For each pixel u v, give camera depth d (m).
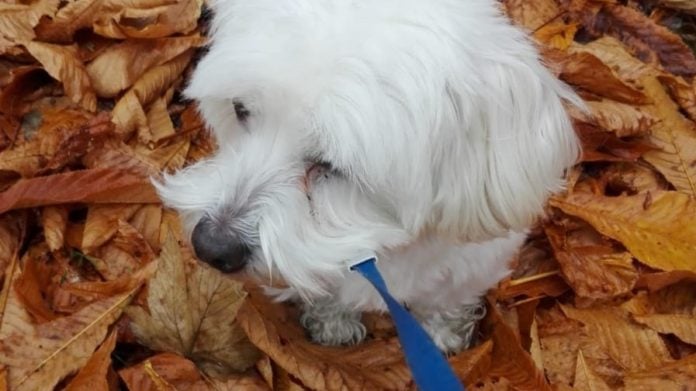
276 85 0.37
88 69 0.58
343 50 0.37
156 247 0.53
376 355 0.49
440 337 0.53
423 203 0.40
